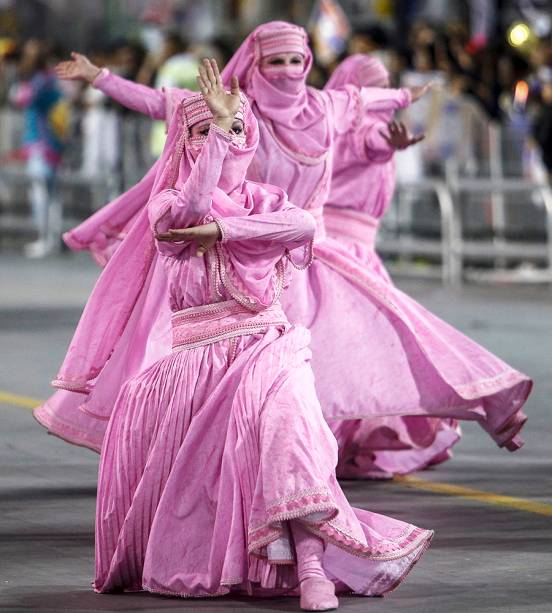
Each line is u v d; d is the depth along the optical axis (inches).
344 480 657.6
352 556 474.6
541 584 496.1
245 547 462.6
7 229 1772.9
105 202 1617.9
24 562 520.7
